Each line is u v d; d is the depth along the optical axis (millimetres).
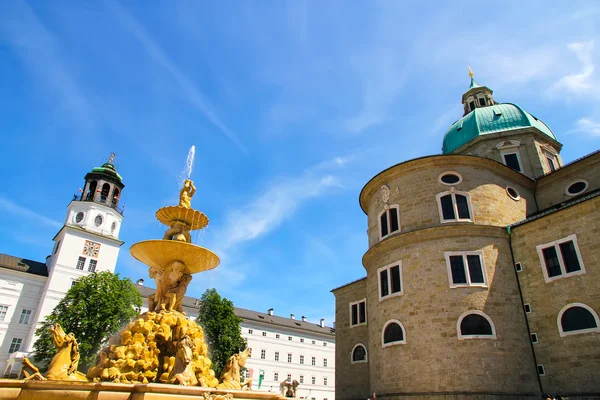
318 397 78750
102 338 43844
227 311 54750
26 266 59281
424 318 23422
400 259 25984
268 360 74500
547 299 22141
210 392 11922
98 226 64000
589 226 21234
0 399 10867
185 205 19359
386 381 24281
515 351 21781
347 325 35625
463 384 21094
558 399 19875
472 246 24375
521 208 28844
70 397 10891
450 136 41594
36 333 43062
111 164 71000
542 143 36406
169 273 17125
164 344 15375
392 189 29031
